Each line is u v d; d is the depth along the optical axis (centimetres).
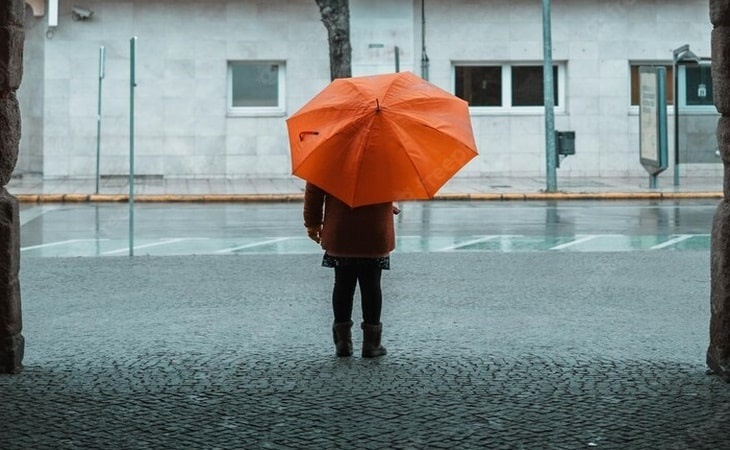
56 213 2361
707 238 1816
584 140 3212
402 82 812
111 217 2266
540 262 1485
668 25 3203
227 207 2527
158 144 3158
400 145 774
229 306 1127
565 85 3225
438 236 1880
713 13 775
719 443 620
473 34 3186
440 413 688
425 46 3178
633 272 1380
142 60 3144
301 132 802
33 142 3256
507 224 2083
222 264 1473
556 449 611
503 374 796
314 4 3166
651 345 909
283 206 2556
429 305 1127
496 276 1348
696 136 3170
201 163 3167
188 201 2672
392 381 777
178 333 975
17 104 793
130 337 956
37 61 3225
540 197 2703
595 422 665
